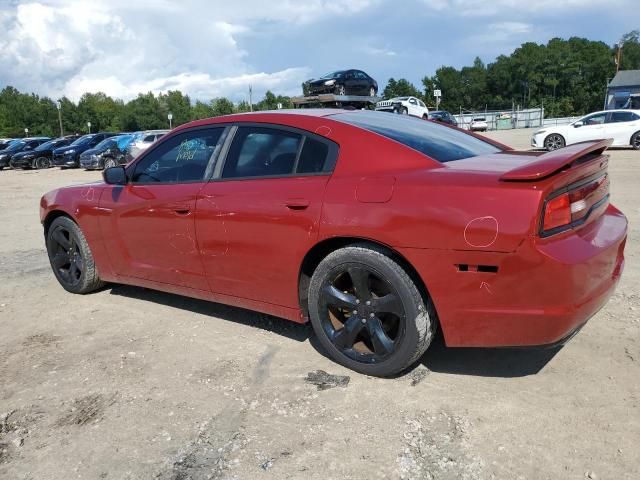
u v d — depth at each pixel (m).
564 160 2.54
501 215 2.54
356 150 3.14
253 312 4.27
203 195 3.64
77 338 3.95
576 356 3.25
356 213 2.93
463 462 2.36
